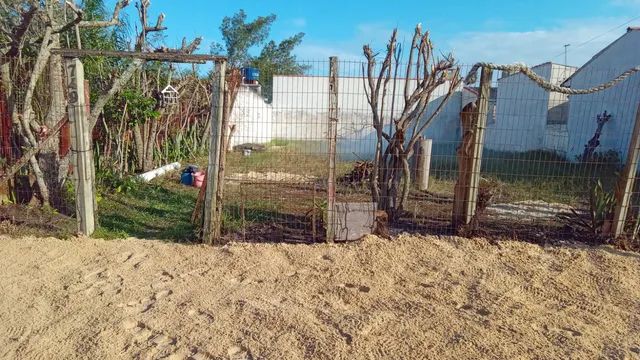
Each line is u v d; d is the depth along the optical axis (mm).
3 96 6625
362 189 9328
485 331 3672
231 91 5930
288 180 9930
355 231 5812
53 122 6668
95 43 9453
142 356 3262
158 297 4211
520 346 3467
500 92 15164
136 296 4219
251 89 11961
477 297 4352
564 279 4832
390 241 5719
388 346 3430
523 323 3850
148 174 10219
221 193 5727
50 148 6676
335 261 5152
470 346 3439
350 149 12508
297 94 9195
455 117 17609
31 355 3256
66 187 6953
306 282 4625
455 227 6184
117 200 7867
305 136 9617
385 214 6016
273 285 4555
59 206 6789
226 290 4406
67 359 3225
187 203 8117
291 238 5922
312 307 4074
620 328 3848
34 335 3506
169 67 11586
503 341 3527
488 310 4062
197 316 3863
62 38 8680
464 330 3689
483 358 3297
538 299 4395
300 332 3602
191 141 13945
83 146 5680
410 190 9219
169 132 12844
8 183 6695
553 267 5145
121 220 6668
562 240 5988
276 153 11570
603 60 13766
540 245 5797
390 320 3840
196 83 13906
